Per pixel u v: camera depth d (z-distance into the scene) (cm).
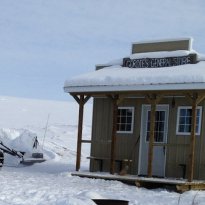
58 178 1691
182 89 1538
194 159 1639
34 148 2406
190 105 1681
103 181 1652
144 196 1344
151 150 1602
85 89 1745
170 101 1727
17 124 4278
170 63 1756
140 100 1797
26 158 2275
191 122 1592
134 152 1786
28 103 6150
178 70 1634
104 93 1714
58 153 2862
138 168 1770
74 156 2855
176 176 1678
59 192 1286
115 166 1820
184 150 1673
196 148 1641
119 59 1927
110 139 1845
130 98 1822
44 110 5638
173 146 1698
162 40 1820
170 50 1798
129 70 1800
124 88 1652
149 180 1569
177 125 1703
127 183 1653
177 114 1708
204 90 1508
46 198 1179
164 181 1538
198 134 1644
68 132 3725
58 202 995
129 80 1641
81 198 1001
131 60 1856
